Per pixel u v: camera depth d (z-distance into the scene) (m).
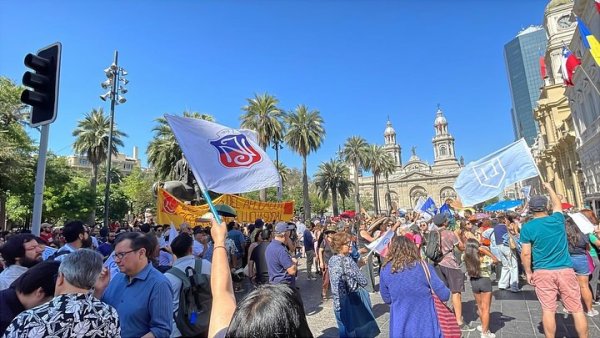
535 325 5.59
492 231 8.91
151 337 2.51
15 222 35.59
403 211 14.51
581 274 5.77
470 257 5.28
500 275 8.95
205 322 2.98
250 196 46.38
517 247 9.05
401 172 116.38
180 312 2.98
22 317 1.82
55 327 1.77
